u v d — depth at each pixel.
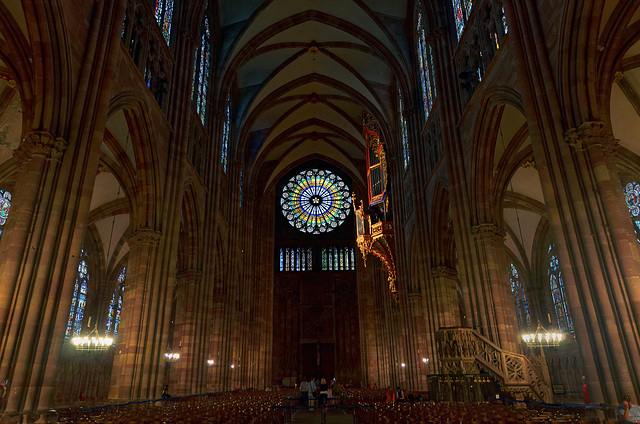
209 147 30.28
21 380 11.23
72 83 14.00
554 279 36.97
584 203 12.13
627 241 11.32
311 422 20.81
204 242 28.14
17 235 12.14
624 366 10.63
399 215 35.91
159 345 19.05
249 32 33.28
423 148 29.59
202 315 26.59
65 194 13.16
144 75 19.39
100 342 28.95
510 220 38.78
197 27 25.94
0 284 11.70
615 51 13.56
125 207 34.53
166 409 13.47
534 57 14.36
